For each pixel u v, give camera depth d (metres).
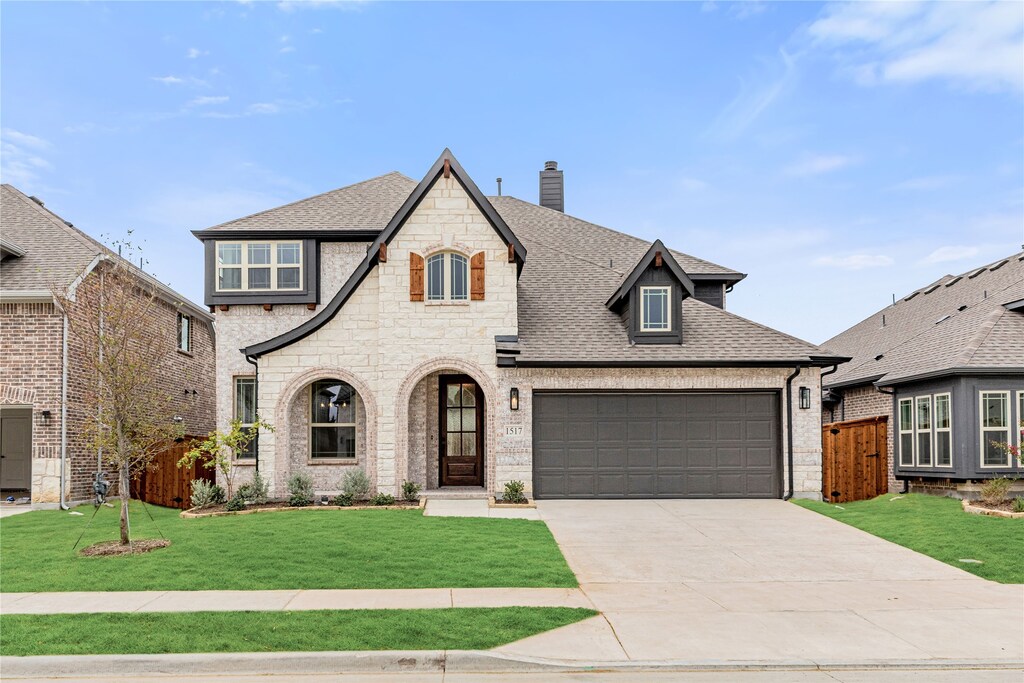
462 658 7.56
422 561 11.48
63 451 18.00
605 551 12.63
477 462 19.22
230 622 8.52
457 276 18.27
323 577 10.57
